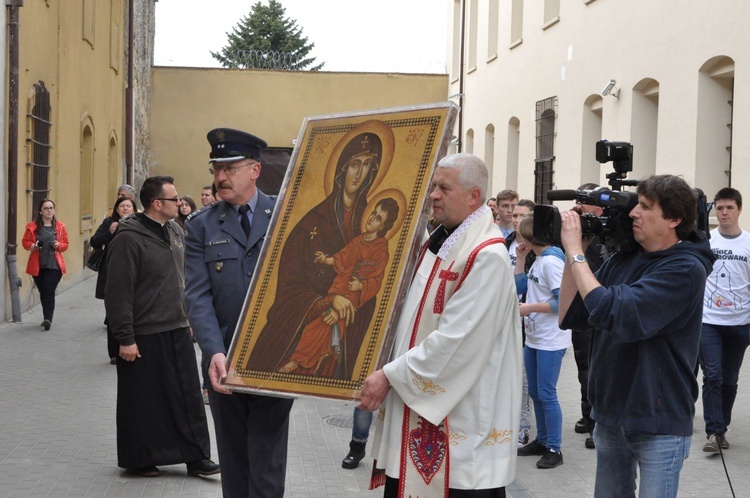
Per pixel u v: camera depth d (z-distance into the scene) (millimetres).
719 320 7117
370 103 29344
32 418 7988
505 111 22953
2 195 13656
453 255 3674
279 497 4555
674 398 3736
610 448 3957
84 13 19484
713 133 12953
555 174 18969
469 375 3555
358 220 3883
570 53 18047
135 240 6172
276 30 69188
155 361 6207
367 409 3600
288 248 4043
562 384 9859
